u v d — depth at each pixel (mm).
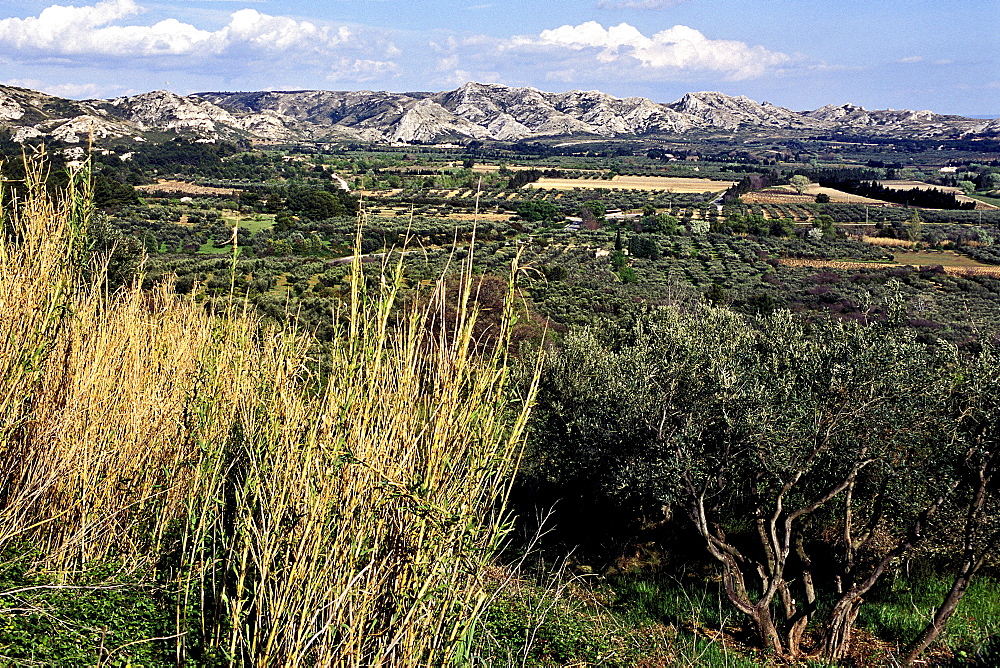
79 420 4176
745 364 8305
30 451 4004
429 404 3234
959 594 7133
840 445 7402
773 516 7805
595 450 8961
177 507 4289
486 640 4543
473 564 3248
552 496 12398
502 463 3307
